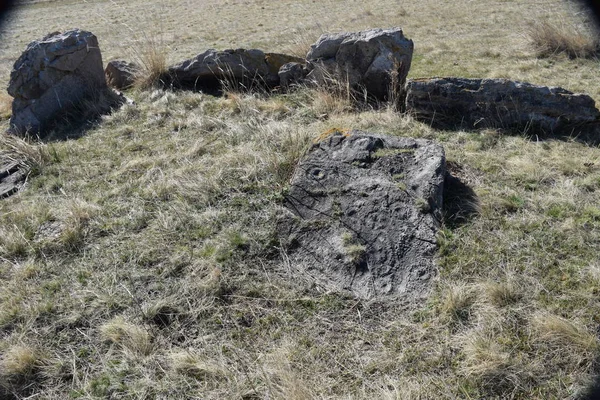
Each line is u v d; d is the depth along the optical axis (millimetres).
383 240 3188
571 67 6691
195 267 3145
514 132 4676
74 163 4586
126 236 3475
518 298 2824
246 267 3152
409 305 2848
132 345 2627
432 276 3004
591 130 4609
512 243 3215
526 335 2596
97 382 2465
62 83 5660
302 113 5285
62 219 3676
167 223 3518
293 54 7227
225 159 4262
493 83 4766
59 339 2717
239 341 2676
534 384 2363
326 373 2490
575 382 2354
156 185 3979
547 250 3152
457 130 4770
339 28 11203
